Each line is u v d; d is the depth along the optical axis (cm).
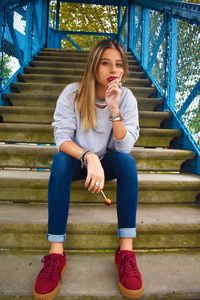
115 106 143
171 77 313
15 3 375
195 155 230
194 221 165
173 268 144
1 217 163
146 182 193
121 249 134
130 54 527
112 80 146
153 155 228
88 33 681
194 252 162
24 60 445
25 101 333
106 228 158
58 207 130
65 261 131
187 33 275
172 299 126
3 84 346
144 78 422
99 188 132
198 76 249
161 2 328
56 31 672
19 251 157
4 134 263
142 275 137
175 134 266
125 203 136
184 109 273
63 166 134
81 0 675
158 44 367
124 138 145
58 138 147
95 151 154
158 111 321
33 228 157
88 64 150
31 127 260
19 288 125
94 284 130
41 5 562
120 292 125
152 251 162
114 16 835
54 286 119
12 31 382
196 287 129
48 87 361
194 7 240
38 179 189
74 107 153
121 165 139
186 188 197
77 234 159
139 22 484
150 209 187
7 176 195
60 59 480
